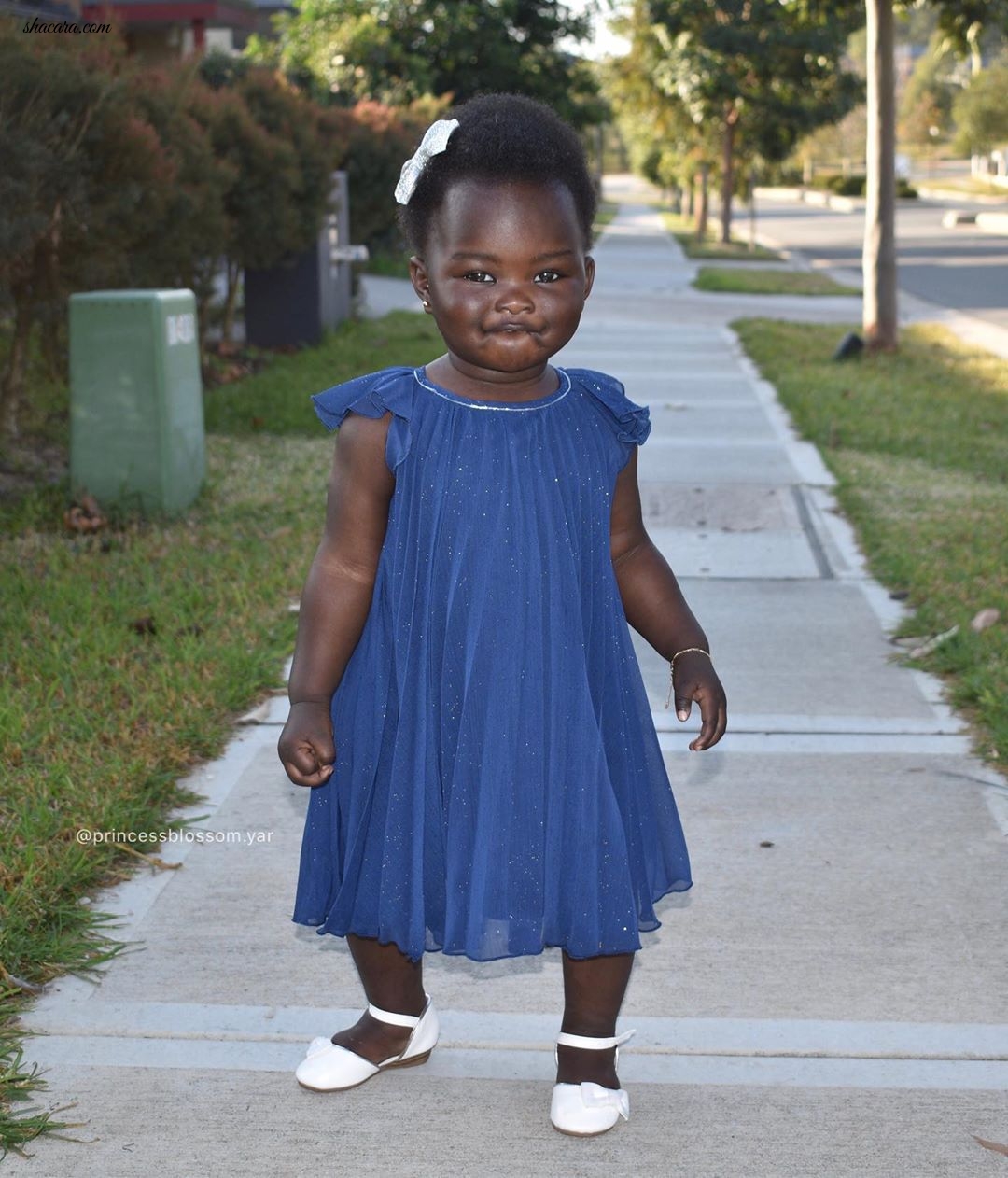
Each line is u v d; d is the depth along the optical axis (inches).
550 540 89.6
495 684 88.9
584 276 87.7
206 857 140.5
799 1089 105.3
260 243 433.4
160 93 336.2
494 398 90.1
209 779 158.1
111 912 129.6
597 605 93.7
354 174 617.0
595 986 98.8
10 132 252.4
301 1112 102.4
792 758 166.9
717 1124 101.3
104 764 154.3
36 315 298.7
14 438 308.8
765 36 1152.8
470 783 90.0
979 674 184.7
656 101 1331.2
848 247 1397.6
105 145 281.9
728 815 151.9
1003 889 136.1
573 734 91.0
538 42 1119.6
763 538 264.7
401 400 89.6
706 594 231.8
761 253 1250.0
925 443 345.1
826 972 121.3
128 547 239.1
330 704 94.0
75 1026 112.4
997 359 512.4
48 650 186.1
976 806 154.1
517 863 90.7
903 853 143.3
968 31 508.1
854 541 261.0
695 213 2101.4
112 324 254.7
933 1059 109.1
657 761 99.5
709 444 347.3
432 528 89.0
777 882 137.2
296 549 240.8
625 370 476.4
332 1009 115.5
